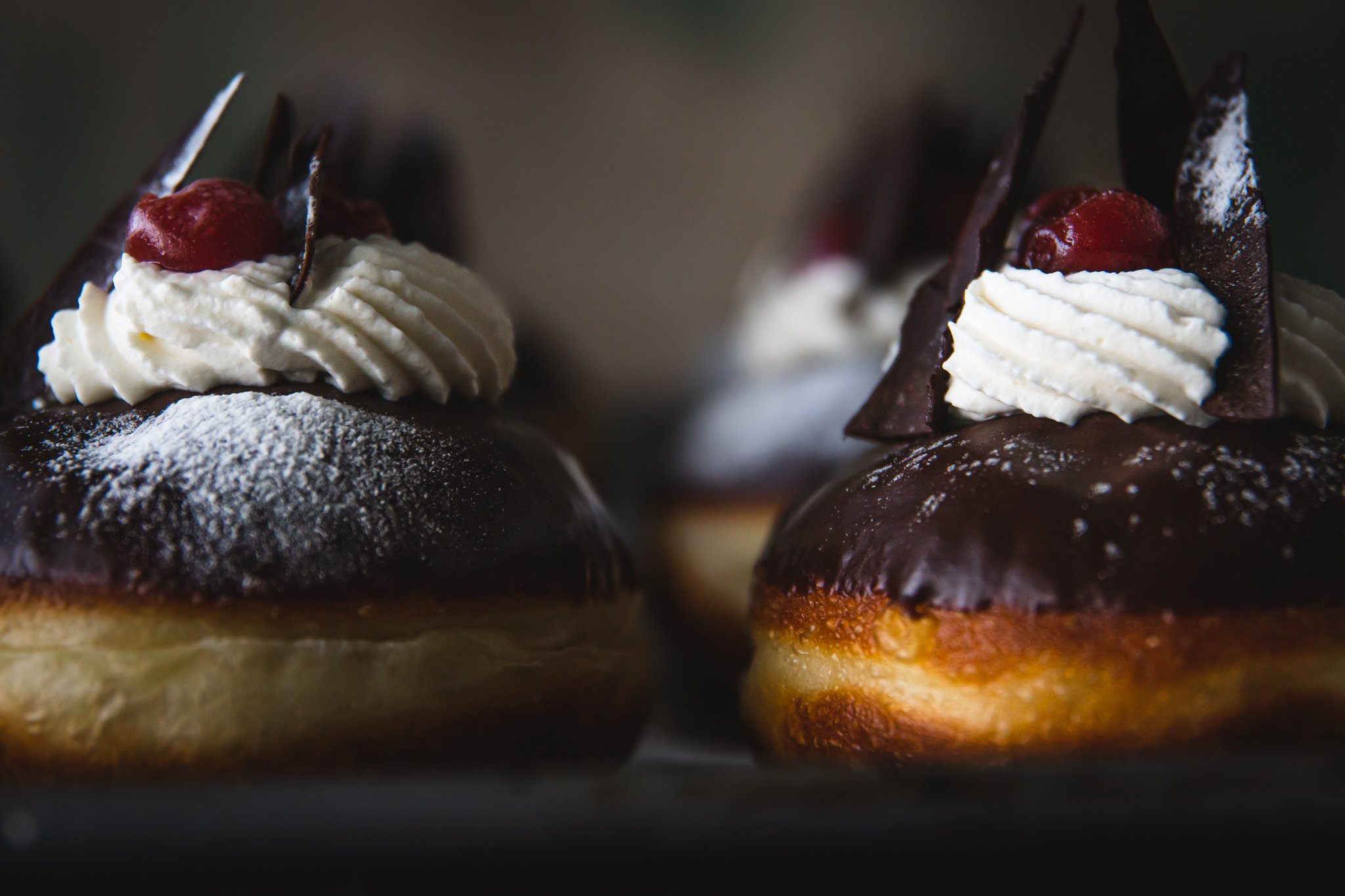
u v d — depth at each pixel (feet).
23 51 2.01
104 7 2.03
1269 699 0.80
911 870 0.70
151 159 2.06
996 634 0.82
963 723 0.82
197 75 2.08
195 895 0.69
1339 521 0.82
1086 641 0.81
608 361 2.31
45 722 0.83
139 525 0.84
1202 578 0.80
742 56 2.26
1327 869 0.70
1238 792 0.71
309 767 0.84
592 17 2.22
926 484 0.87
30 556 0.83
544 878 0.69
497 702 0.87
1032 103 0.92
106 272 0.95
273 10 2.10
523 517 0.90
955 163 1.45
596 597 0.92
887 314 1.40
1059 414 0.87
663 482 1.49
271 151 0.96
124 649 0.83
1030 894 0.70
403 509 0.87
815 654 0.89
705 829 0.69
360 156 1.14
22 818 0.69
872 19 2.26
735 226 2.29
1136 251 0.89
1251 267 0.87
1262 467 0.83
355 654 0.84
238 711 0.83
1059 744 0.81
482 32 2.20
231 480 0.85
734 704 1.36
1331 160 2.21
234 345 0.90
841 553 0.88
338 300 0.91
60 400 0.93
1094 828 0.70
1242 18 2.22
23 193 2.02
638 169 2.27
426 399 0.93
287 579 0.84
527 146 2.24
